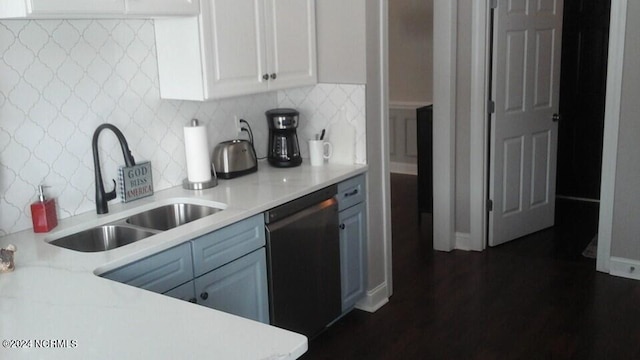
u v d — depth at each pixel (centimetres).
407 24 699
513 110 465
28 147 249
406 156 732
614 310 361
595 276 412
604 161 406
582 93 573
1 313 174
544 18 470
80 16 222
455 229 474
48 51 252
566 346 322
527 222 494
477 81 443
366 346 330
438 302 381
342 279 348
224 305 267
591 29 555
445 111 448
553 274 418
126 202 286
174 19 284
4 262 206
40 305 179
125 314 172
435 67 445
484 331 342
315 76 357
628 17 383
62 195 264
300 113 374
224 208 281
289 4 329
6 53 238
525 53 463
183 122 317
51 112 256
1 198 243
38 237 243
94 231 263
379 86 362
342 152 364
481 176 457
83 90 267
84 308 176
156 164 305
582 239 486
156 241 235
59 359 146
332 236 330
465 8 437
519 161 477
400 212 579
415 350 325
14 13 210
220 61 290
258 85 313
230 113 346
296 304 308
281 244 292
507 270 428
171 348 150
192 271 249
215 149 332
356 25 344
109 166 284
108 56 276
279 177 334
